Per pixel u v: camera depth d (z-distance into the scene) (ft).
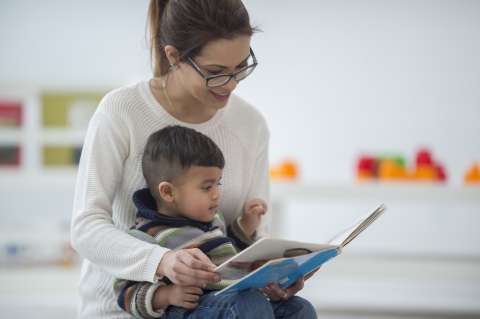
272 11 19.60
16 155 16.88
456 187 13.80
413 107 19.25
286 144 19.51
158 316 5.78
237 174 6.92
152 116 6.49
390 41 19.34
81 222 6.00
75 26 19.66
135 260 5.61
